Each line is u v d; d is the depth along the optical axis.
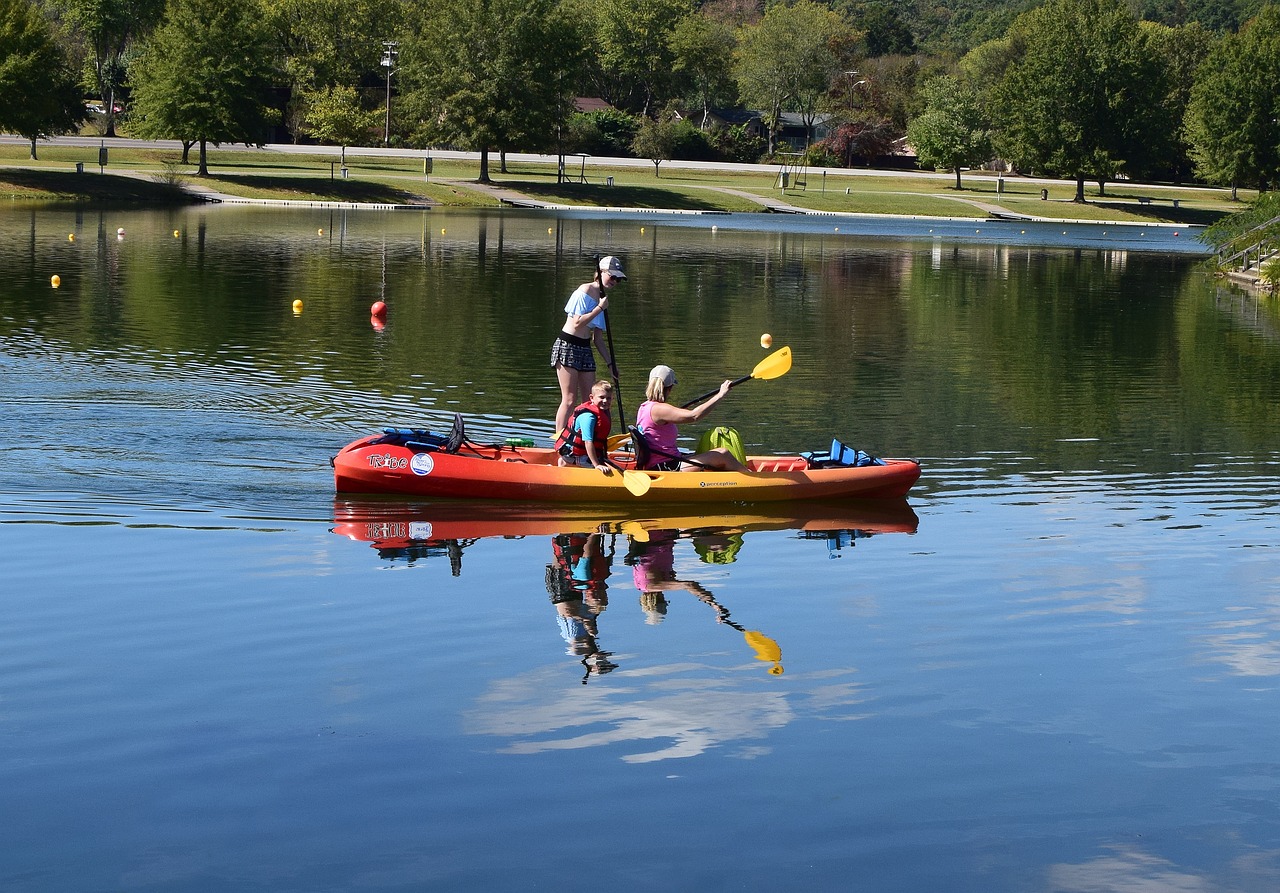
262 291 25.59
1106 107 81.06
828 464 11.60
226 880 5.11
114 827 5.48
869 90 110.94
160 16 94.00
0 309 21.25
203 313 21.92
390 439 10.84
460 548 9.50
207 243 36.66
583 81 115.88
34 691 6.77
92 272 27.75
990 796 5.92
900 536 10.16
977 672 7.39
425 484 10.75
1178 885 5.25
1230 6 167.75
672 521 10.46
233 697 6.75
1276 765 6.30
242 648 7.42
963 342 22.25
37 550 9.02
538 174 76.69
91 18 90.62
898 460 11.70
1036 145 81.94
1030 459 13.06
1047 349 21.67
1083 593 8.81
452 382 16.20
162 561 8.90
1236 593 8.88
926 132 89.06
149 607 8.03
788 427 14.42
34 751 6.11
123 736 6.28
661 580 8.90
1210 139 82.50
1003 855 5.43
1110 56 80.75
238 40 61.78
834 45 114.50
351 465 10.66
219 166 67.94
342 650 7.43
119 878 5.11
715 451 11.27
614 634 7.83
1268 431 14.66
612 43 118.31
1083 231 65.25
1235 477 12.38
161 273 28.11
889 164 110.00
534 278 30.33
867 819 5.68
